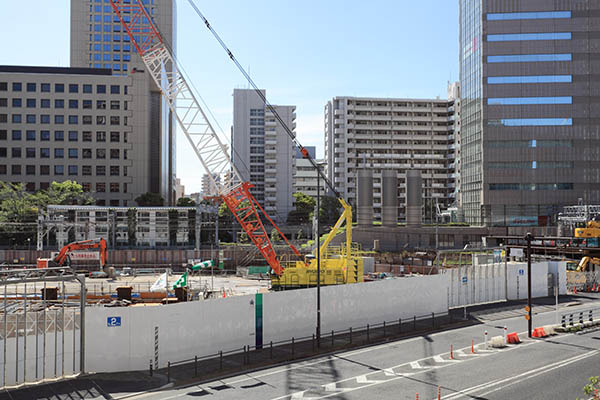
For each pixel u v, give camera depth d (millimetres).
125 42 157750
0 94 127312
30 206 95500
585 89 105250
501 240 62281
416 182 96062
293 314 31438
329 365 26109
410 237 93062
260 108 163250
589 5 105438
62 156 128875
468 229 95625
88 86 130375
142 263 76250
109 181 130375
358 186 96062
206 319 27578
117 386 22750
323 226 122688
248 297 29453
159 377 24078
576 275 54812
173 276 65312
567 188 105062
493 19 107125
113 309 25250
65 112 129375
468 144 116438
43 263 57188
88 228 81750
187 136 55562
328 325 33188
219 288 53438
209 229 92562
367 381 23203
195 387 22594
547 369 24906
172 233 93938
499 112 106875
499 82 107000
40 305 34344
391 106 160250
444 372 24578
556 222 103562
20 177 127125
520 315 39875
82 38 156750
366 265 67062
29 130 127938
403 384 22688
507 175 106312
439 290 40062
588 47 105375
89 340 25078
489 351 28797
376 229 91938
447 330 34812
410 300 38062
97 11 156875
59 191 107188
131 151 131000
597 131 104938
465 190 118000
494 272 47750
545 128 105750
